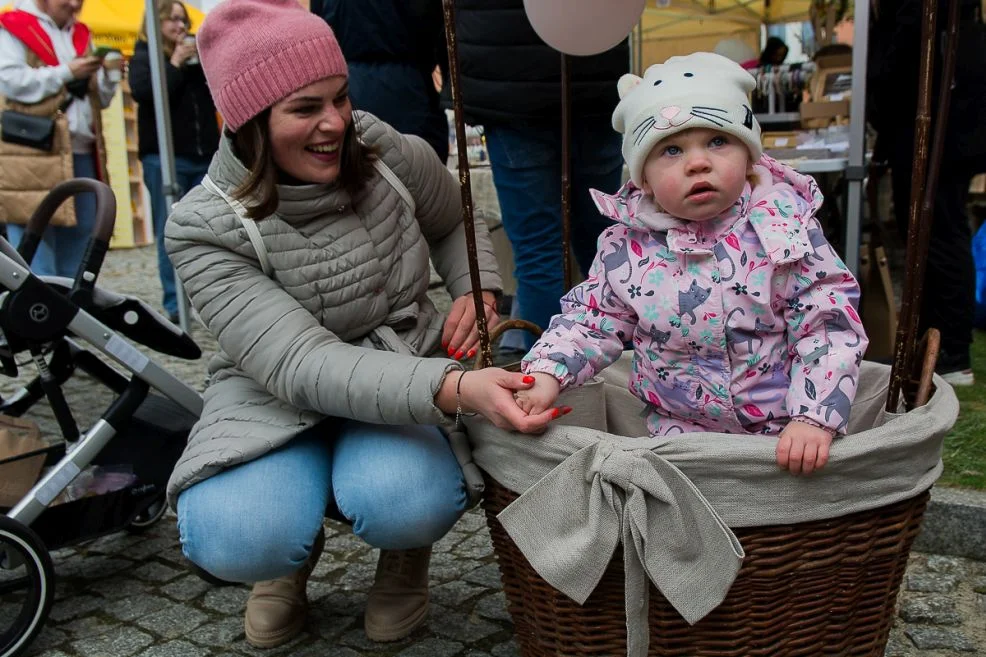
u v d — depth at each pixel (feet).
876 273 10.77
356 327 5.74
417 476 5.40
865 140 9.79
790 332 4.93
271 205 5.36
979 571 6.90
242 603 6.86
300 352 5.27
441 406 5.04
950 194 9.98
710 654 4.56
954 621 6.21
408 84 9.53
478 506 8.47
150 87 15.23
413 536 5.47
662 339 5.17
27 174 13.94
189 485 5.46
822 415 4.41
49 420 9.17
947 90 4.57
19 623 6.14
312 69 5.19
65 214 13.94
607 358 5.33
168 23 14.88
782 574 4.37
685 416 5.40
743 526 4.25
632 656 4.37
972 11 9.52
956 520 7.11
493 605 6.59
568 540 4.46
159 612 6.75
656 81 4.97
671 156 4.90
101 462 6.93
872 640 4.82
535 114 8.15
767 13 15.97
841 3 13.41
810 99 12.48
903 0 9.54
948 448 8.43
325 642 6.18
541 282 8.88
